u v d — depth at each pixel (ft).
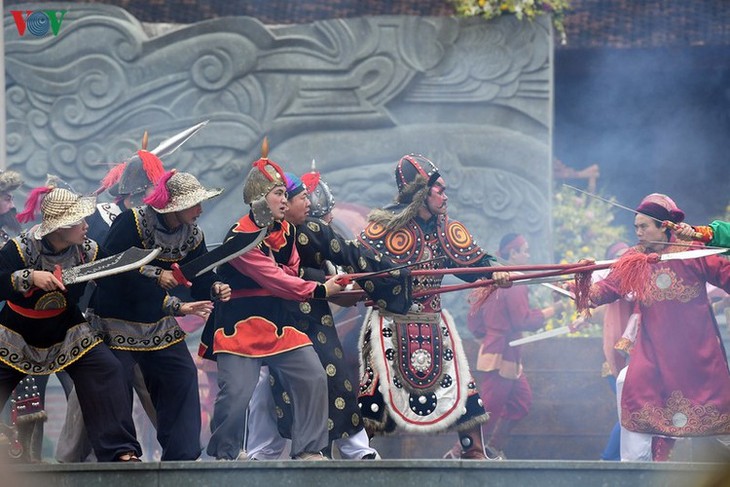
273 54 192.65
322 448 89.20
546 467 83.30
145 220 86.28
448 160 190.80
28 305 83.92
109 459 85.35
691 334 96.78
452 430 94.68
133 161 98.12
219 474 83.30
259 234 86.89
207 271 87.66
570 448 138.92
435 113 191.83
